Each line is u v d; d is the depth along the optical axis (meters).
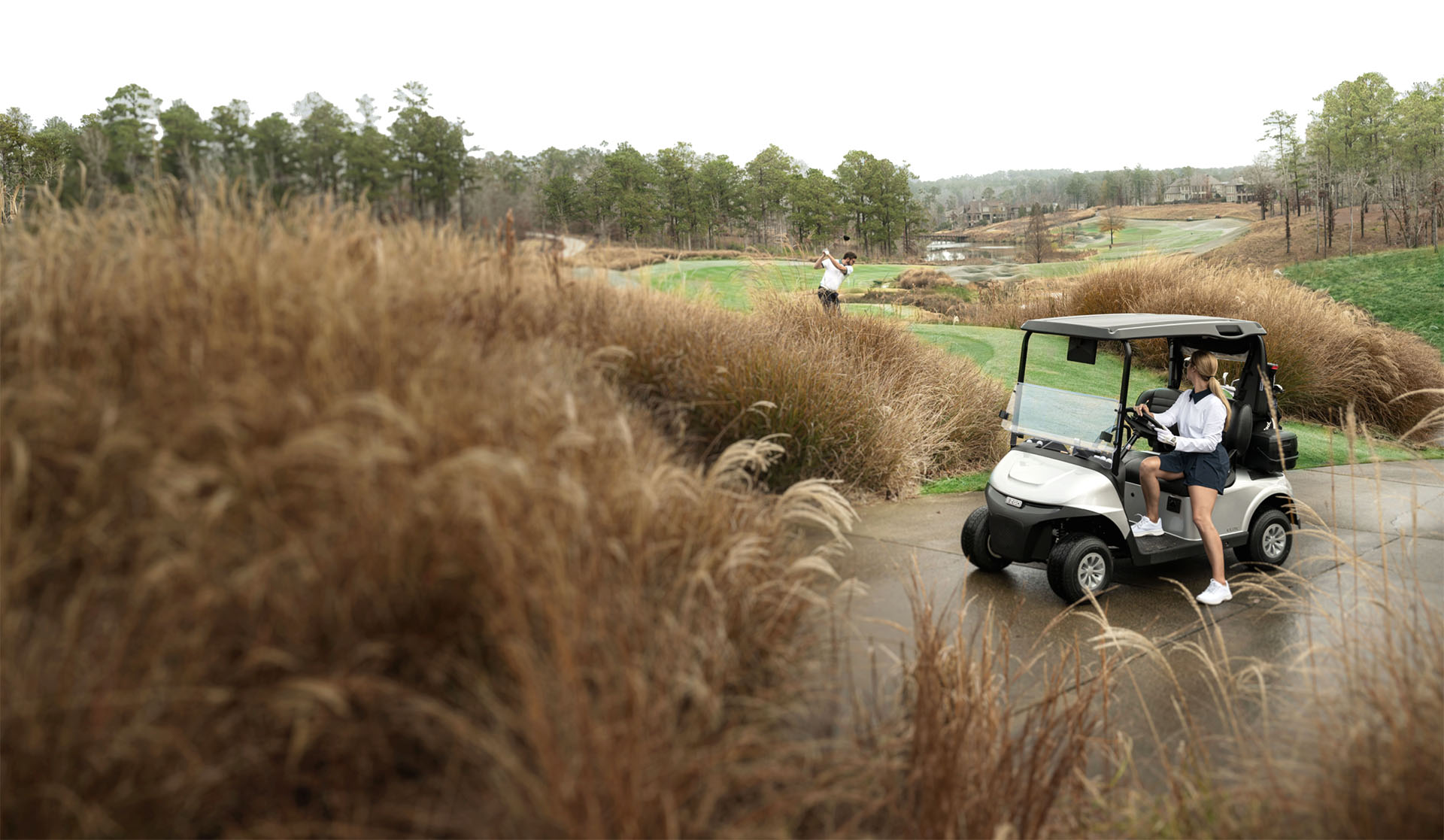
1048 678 3.76
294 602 2.01
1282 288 14.55
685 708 2.49
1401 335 13.76
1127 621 4.55
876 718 2.89
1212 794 2.64
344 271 3.12
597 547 2.44
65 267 3.01
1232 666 3.94
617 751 1.98
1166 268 15.53
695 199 103.44
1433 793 2.28
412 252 4.27
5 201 4.32
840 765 2.55
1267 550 5.54
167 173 4.16
